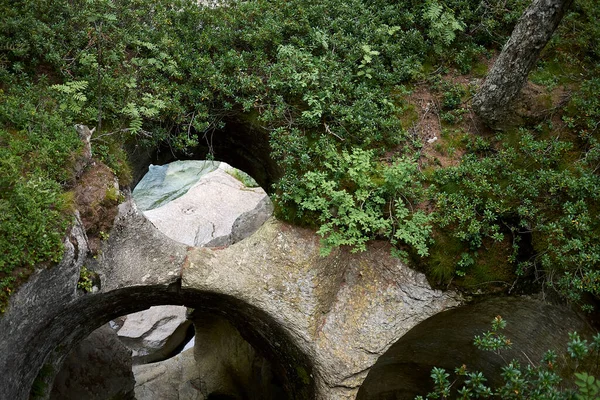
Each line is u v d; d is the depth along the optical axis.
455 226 6.04
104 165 5.77
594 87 6.53
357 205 6.12
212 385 10.43
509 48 6.09
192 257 6.07
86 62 6.30
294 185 6.12
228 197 13.80
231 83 6.73
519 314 6.20
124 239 5.76
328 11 7.47
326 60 6.96
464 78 7.25
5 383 4.76
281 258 6.09
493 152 6.53
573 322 5.82
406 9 7.68
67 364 8.31
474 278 6.02
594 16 7.48
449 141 6.68
